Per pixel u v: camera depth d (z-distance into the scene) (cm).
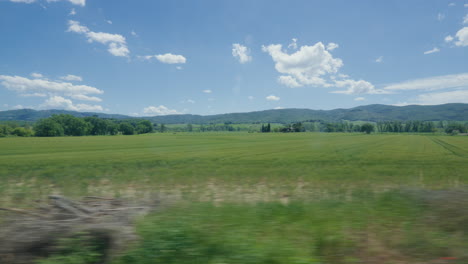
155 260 490
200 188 1697
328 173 2361
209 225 688
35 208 786
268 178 2095
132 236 567
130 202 885
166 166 2906
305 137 12062
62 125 13775
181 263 481
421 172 2445
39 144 7000
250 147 6225
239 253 508
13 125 14375
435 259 535
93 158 3719
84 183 1902
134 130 17188
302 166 2892
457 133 16788
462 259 530
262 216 803
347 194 1380
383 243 608
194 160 3506
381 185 1780
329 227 701
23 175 2275
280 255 509
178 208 849
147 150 5312
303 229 689
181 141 8944
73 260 501
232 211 864
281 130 19925
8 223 615
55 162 3244
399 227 699
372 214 811
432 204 793
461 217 704
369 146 6506
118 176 2212
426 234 645
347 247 585
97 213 721
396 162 3281
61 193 1521
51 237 548
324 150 5294
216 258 494
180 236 562
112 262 498
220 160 3519
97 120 15775
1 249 527
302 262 486
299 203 1009
